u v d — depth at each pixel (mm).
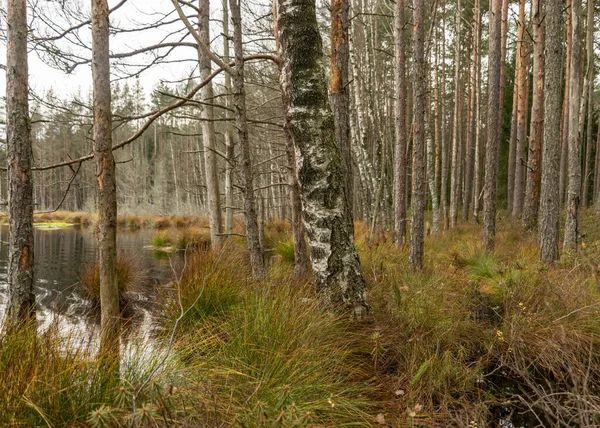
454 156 16031
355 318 3682
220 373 2473
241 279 4559
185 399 2102
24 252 3828
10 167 3824
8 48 3770
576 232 7520
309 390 2521
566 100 15359
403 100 8727
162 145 36250
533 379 3045
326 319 3342
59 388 1962
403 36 8602
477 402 2861
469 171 18609
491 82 8797
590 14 9781
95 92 3062
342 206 3766
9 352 2180
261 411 1892
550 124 6793
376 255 6770
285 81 3781
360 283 3781
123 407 1792
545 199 6820
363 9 11672
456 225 15914
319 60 3740
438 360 3127
